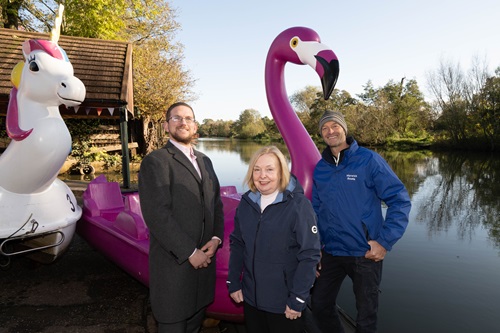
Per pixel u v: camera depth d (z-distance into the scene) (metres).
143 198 2.01
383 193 2.28
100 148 14.98
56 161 3.06
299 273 1.85
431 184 13.66
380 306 4.04
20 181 2.99
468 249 6.12
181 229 2.01
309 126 49.97
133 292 3.44
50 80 2.96
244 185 2.05
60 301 3.23
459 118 33.03
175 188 2.08
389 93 48.78
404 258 5.63
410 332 3.52
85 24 15.05
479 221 8.05
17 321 2.87
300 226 1.87
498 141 30.78
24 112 2.97
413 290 4.46
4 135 11.80
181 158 2.14
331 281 2.54
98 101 8.66
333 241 2.43
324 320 2.63
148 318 2.97
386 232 2.21
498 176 15.79
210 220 2.22
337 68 2.92
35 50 3.00
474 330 3.56
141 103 19.42
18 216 2.99
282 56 3.21
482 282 4.72
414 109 42.59
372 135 39.75
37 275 3.78
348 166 2.37
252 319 2.01
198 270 2.16
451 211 9.12
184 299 2.08
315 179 2.55
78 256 4.35
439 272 5.05
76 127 13.72
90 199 3.97
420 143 36.72
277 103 3.25
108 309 3.11
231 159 23.64
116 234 3.25
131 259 3.09
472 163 21.91
